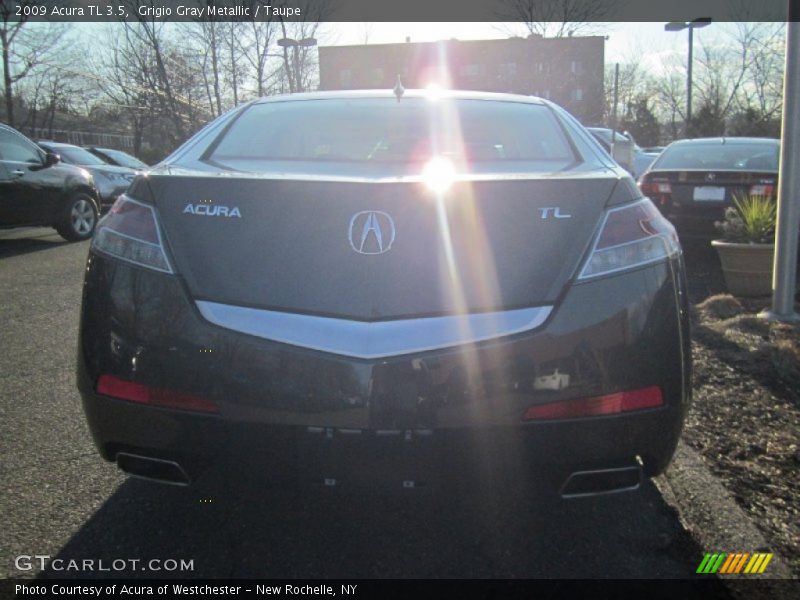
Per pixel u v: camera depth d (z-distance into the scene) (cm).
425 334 218
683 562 257
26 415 385
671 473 313
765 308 584
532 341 218
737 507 286
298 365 218
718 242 644
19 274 801
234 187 235
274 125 313
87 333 239
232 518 285
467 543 270
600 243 228
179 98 2017
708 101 3791
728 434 354
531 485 229
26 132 3038
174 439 230
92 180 1122
